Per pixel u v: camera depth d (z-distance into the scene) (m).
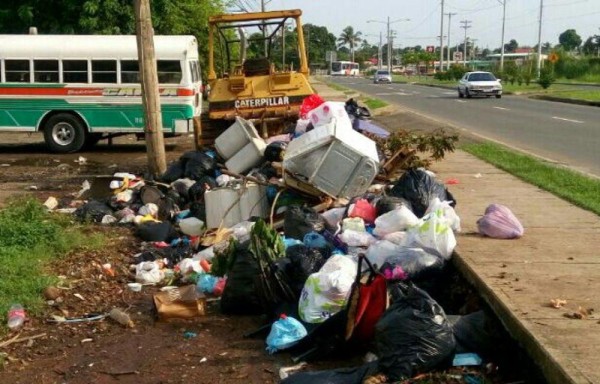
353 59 167.62
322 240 6.96
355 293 5.20
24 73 17.69
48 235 8.26
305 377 4.57
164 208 9.89
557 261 6.08
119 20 23.62
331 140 8.51
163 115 17.59
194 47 18.25
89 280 7.09
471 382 4.50
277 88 13.63
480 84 41.16
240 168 10.88
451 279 6.33
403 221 7.02
